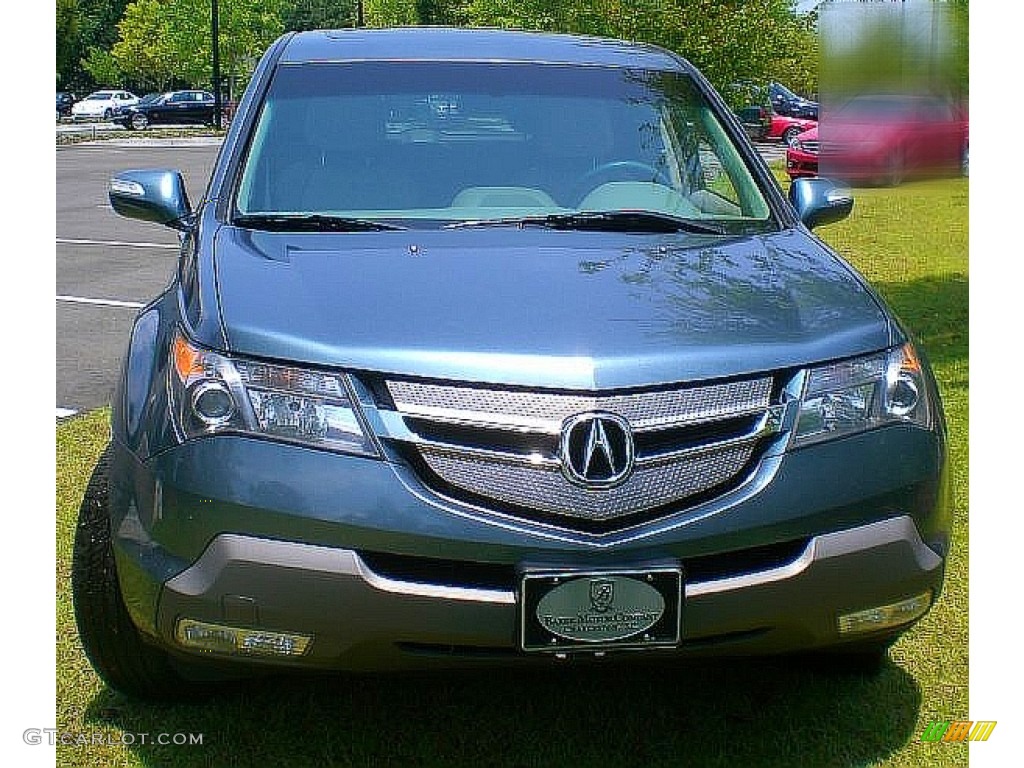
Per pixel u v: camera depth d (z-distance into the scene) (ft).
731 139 12.55
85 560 9.21
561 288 8.76
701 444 7.94
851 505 8.18
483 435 7.75
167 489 7.97
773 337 8.43
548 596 7.61
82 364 22.16
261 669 8.95
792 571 8.00
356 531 7.61
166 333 8.90
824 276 9.68
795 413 8.21
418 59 12.43
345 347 7.95
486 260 9.29
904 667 10.77
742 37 35.91
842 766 9.21
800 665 10.58
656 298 8.75
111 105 160.56
